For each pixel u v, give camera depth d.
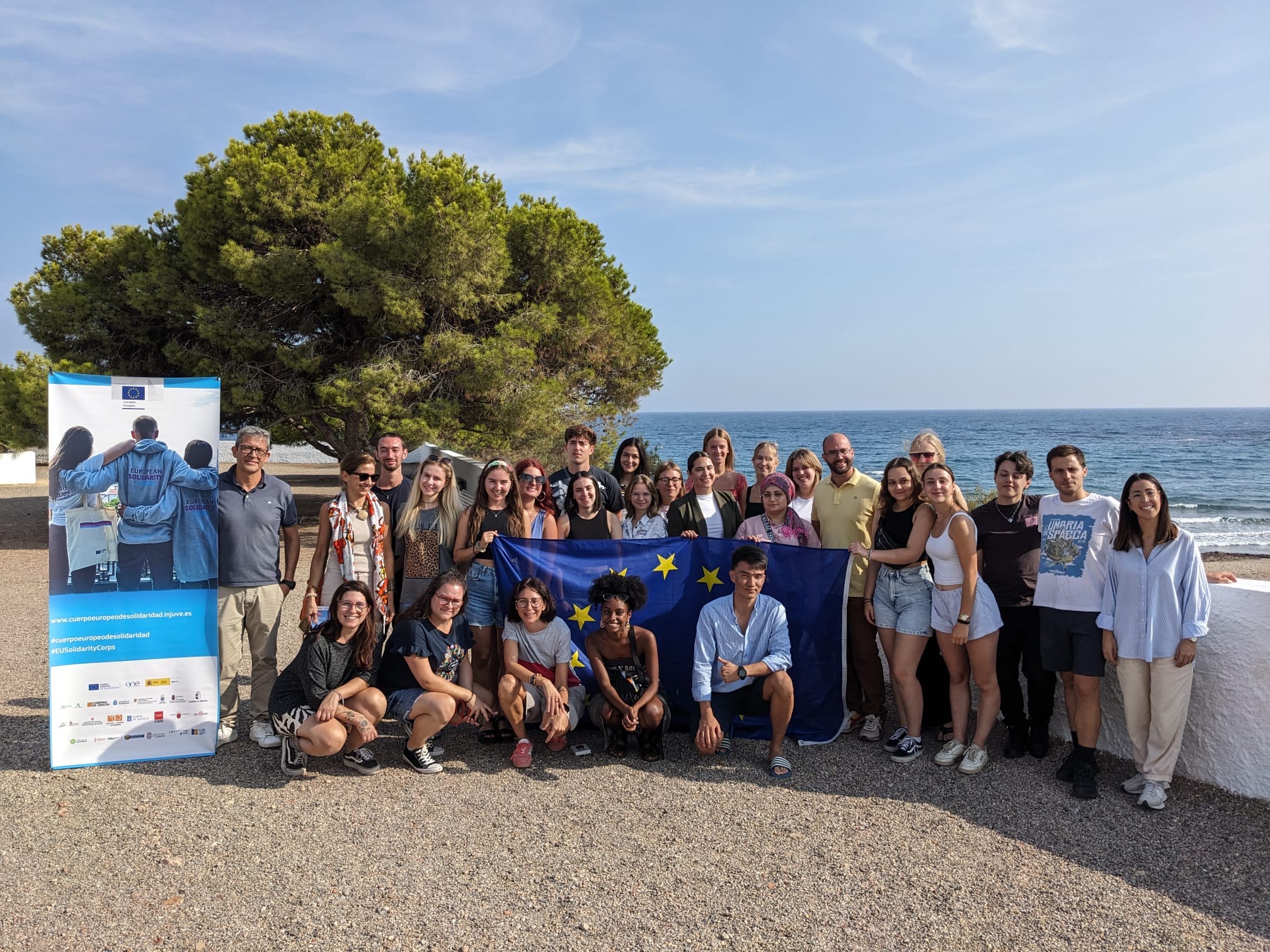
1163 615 4.74
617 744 5.59
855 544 5.82
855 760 5.57
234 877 3.91
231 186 14.64
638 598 5.45
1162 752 4.76
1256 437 88.88
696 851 4.21
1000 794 4.98
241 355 15.79
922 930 3.52
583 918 3.58
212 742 5.49
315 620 5.59
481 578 5.90
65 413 5.23
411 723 5.23
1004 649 5.58
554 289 18.66
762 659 5.53
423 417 15.23
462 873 3.96
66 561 5.23
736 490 7.39
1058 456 5.24
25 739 5.73
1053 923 3.58
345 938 3.41
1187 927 3.56
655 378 23.34
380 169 17.50
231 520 5.59
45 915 3.57
